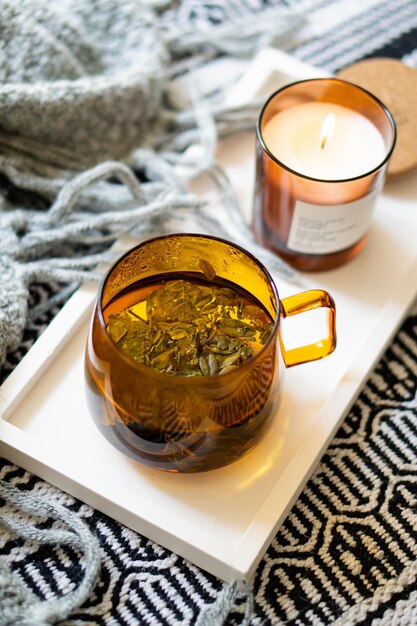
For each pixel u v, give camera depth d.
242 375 0.52
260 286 0.57
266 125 0.65
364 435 0.63
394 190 0.70
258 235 0.67
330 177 0.63
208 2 0.81
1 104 0.65
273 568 0.58
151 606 0.56
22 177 0.67
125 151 0.71
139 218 0.65
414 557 0.58
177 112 0.75
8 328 0.61
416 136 0.69
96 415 0.56
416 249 0.68
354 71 0.72
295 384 0.62
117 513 0.57
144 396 0.52
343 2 0.81
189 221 0.68
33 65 0.68
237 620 0.56
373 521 0.59
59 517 0.57
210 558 0.55
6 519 0.57
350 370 0.62
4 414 0.59
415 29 0.80
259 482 0.58
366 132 0.65
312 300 0.55
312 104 0.67
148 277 0.59
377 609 0.57
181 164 0.70
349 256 0.66
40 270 0.64
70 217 0.67
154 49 0.72
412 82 0.71
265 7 0.82
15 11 0.68
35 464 0.58
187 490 0.58
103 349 0.52
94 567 0.55
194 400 0.51
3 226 0.65
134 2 0.74
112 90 0.68
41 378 0.61
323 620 0.56
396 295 0.65
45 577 0.57
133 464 0.59
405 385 0.65
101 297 0.53
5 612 0.53
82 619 0.56
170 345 0.56
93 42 0.73
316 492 0.60
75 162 0.69
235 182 0.71
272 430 0.60
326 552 0.58
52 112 0.66
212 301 0.57
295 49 0.79
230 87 0.76
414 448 0.62
